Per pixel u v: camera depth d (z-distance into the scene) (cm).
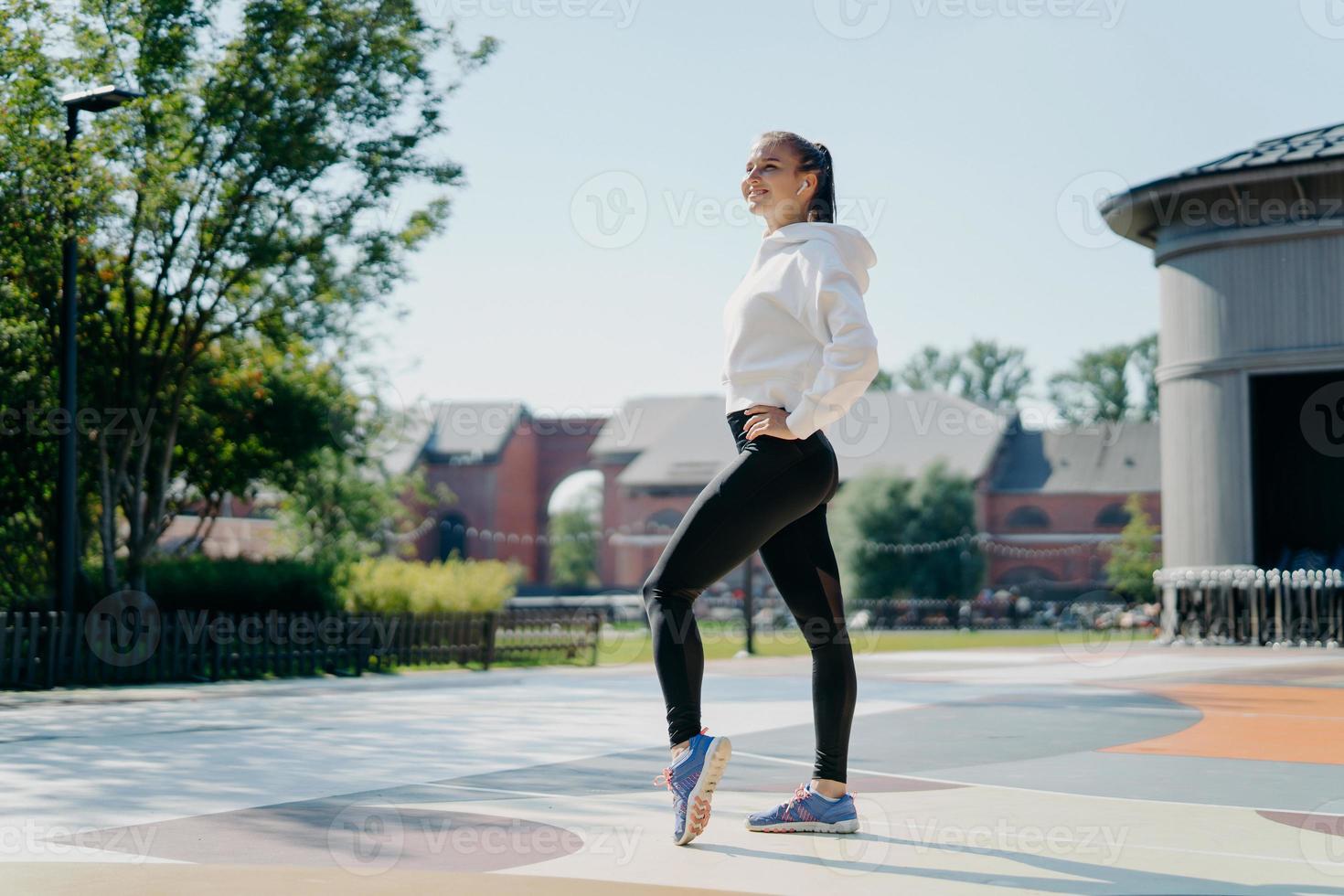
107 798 445
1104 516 5900
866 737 705
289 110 1394
